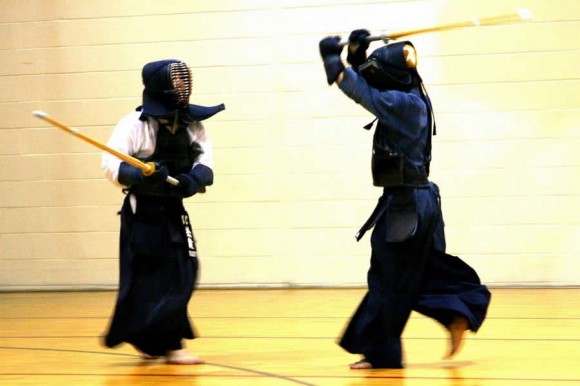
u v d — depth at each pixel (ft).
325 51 24.90
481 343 30.01
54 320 37.52
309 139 43.86
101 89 44.93
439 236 25.86
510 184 42.75
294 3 43.42
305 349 29.66
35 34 45.19
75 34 44.93
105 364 27.84
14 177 46.03
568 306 37.40
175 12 44.21
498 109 42.55
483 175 42.88
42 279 46.39
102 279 46.01
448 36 42.55
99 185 45.60
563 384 23.56
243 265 44.91
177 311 26.43
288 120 43.93
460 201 43.11
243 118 44.27
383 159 24.97
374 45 42.55
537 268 42.88
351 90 24.48
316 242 44.27
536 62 42.16
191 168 27.50
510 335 31.35
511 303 38.58
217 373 25.98
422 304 25.22
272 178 44.34
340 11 43.11
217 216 44.91
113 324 26.45
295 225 44.37
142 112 26.40
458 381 24.13
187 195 26.50
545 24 41.96
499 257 43.06
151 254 26.32
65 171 45.73
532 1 41.88
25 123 45.65
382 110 24.31
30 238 46.24
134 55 44.62
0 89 45.70
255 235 44.70
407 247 24.88
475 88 42.60
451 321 25.08
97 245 45.88
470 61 42.50
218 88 44.29
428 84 42.86
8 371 26.99
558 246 42.68
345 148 43.62
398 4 42.65
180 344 27.53
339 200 43.91
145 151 26.78
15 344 31.96
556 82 42.16
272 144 44.19
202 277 45.16
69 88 45.16
